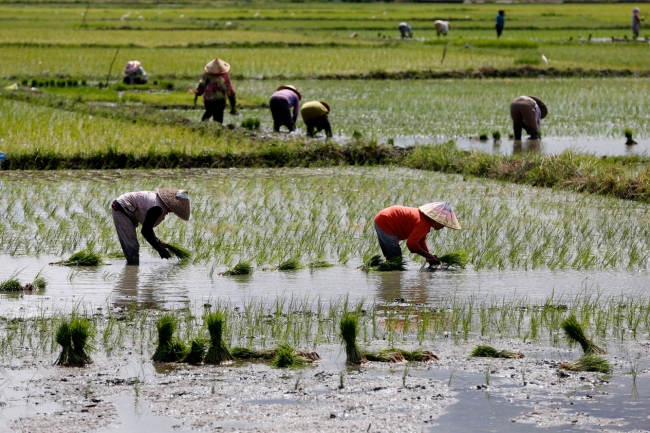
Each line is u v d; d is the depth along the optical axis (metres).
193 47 115.00
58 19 172.12
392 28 153.62
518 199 36.03
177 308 21.19
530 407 15.20
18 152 43.09
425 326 19.59
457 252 25.70
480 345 18.23
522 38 136.62
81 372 16.72
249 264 25.39
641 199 36.28
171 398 15.44
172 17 188.75
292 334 19.19
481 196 36.53
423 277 24.48
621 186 37.34
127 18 176.50
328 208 33.94
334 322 19.91
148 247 28.12
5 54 99.69
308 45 118.44
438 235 29.16
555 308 21.33
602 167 40.09
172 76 86.69
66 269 25.17
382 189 37.84
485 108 69.00
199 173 42.56
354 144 47.03
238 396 15.56
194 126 51.78
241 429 14.12
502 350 18.08
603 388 16.12
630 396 15.72
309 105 51.53
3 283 22.83
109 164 43.75
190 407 15.02
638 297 22.53
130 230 25.62
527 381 16.44
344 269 25.47
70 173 41.75
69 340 17.17
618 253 27.52
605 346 18.62
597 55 110.19
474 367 17.22
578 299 22.30
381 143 50.31
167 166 44.34
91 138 47.75
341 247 28.14
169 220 31.38
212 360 17.41
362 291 22.95
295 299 22.11
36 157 43.03
